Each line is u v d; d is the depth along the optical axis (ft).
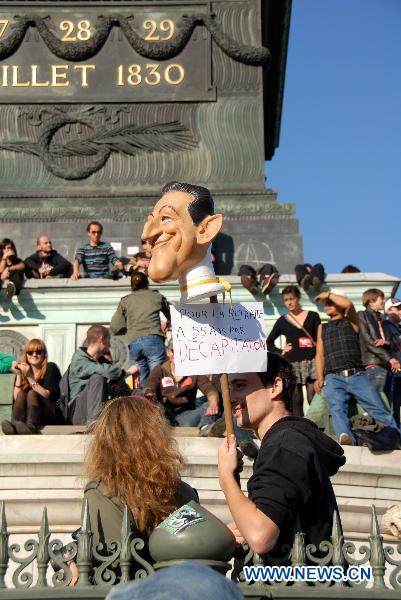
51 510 31.73
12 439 33.63
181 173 60.39
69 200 59.62
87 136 60.49
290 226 58.90
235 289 54.03
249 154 60.49
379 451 35.40
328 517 15.99
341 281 53.67
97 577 15.70
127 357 52.47
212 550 15.28
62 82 60.90
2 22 61.26
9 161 60.08
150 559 16.51
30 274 54.65
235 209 59.26
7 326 53.31
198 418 38.11
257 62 61.16
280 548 15.99
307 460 15.67
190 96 60.95
